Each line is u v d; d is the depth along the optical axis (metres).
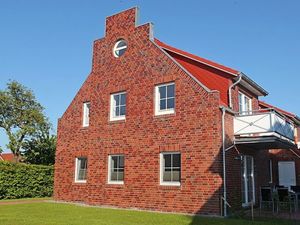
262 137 14.22
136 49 17.53
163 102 16.09
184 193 14.46
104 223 11.25
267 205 16.23
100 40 19.44
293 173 21.41
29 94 39.00
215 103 14.27
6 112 37.75
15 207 16.19
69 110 20.38
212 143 14.06
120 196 16.66
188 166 14.55
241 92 18.12
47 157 35.34
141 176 16.05
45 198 22.45
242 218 12.96
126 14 18.39
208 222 11.68
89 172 18.39
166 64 16.16
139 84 17.02
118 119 17.75
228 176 14.04
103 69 18.92
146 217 12.91
